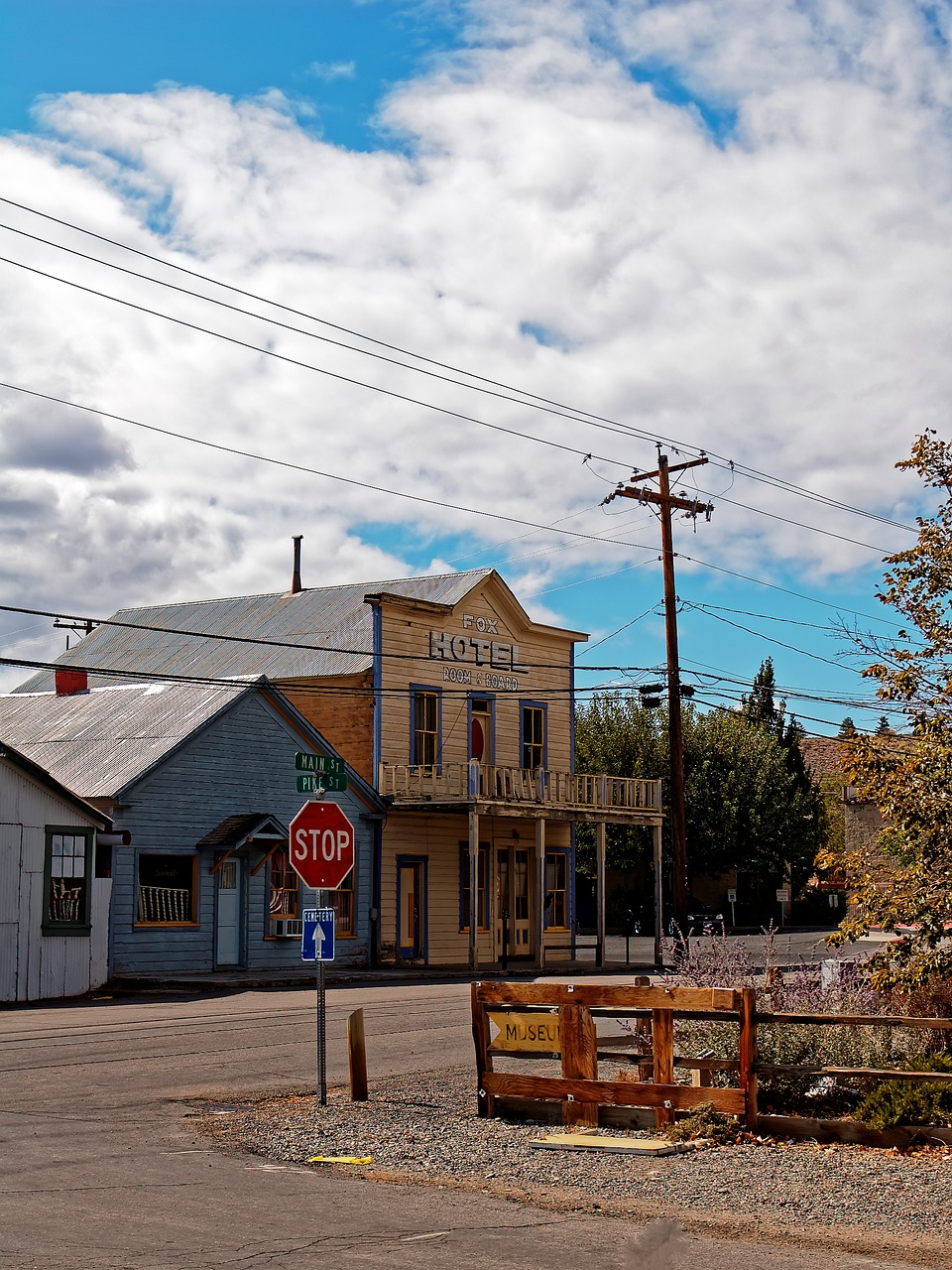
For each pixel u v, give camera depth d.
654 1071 12.75
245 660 40.56
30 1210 9.16
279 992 28.34
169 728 31.52
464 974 34.97
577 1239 8.79
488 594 41.72
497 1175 10.88
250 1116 13.41
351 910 35.94
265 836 32.12
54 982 26.89
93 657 44.06
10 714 37.16
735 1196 10.15
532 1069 16.80
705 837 63.75
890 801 13.99
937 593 14.30
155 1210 9.27
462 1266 8.00
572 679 45.03
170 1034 20.05
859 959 17.42
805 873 70.19
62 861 27.48
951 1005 15.42
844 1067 13.71
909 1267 8.33
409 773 37.53
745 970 16.78
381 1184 10.49
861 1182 10.52
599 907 41.19
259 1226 8.88
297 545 44.66
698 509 36.69
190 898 30.98
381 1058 17.89
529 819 39.47
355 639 39.00
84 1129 12.56
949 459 14.30
